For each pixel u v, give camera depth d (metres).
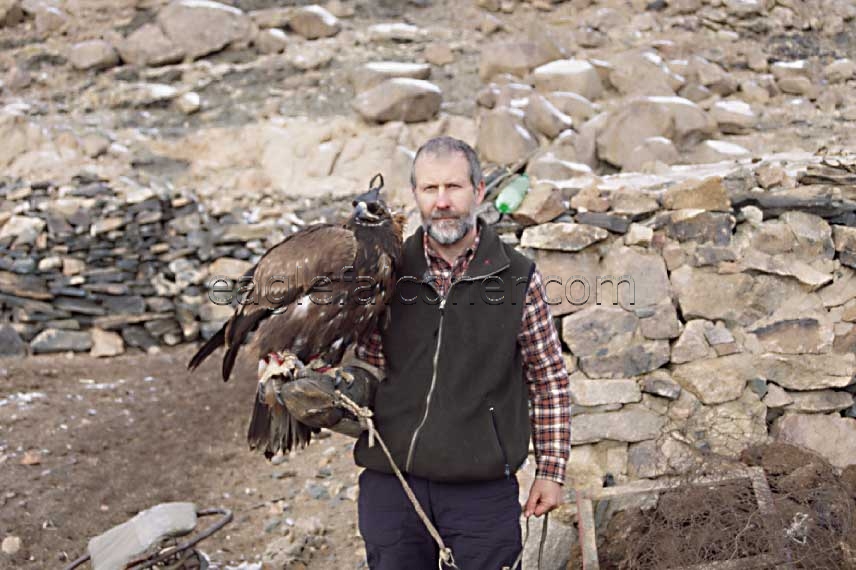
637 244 4.47
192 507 3.97
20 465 5.11
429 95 8.15
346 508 4.76
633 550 3.60
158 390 6.21
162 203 7.39
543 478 2.94
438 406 2.77
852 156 5.42
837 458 4.44
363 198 2.76
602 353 4.37
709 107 7.97
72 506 4.79
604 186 4.73
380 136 8.03
